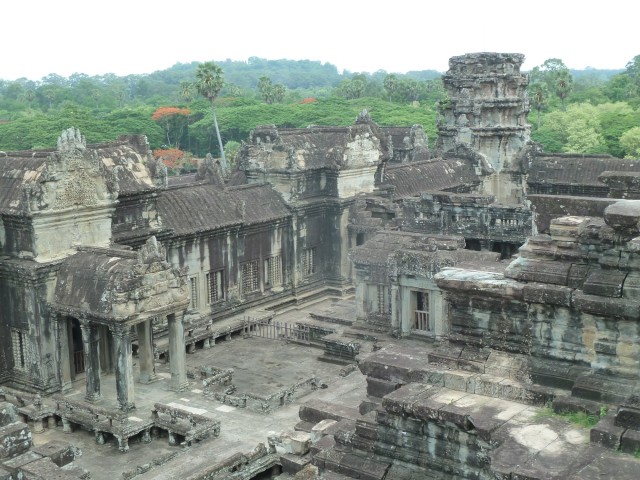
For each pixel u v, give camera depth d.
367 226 65.81
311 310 65.56
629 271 21.53
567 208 25.33
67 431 42.09
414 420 23.50
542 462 19.64
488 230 55.09
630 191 25.16
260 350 54.56
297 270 66.38
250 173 67.38
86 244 46.84
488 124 88.81
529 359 23.67
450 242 49.06
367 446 24.72
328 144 69.31
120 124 178.88
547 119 159.88
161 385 46.66
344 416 31.45
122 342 41.75
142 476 35.53
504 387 23.34
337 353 51.12
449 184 79.44
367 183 71.25
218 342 56.53
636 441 19.80
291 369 50.53
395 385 26.38
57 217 44.84
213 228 57.28
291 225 65.38
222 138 190.50
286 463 32.00
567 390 22.61
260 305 63.25
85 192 45.97
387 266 49.66
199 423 40.16
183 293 44.78
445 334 46.88
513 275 23.67
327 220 68.50
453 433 22.72
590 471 19.00
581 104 176.62
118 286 41.22
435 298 46.97
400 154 98.31
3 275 45.50
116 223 50.56
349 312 56.56
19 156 48.44
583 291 21.95
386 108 195.38
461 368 24.77
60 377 45.38
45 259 44.69
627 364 21.64
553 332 22.91
